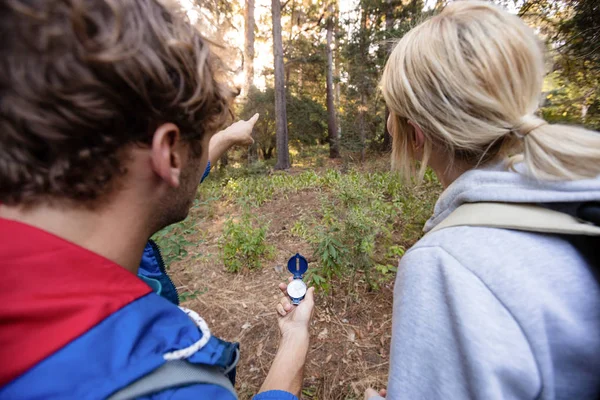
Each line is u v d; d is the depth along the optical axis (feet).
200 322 1.65
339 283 10.00
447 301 1.76
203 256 12.85
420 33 2.13
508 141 2.07
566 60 10.68
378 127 37.24
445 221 2.06
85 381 1.04
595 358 1.62
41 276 1.13
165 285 2.59
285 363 2.92
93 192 1.26
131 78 1.14
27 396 0.99
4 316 1.03
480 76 1.84
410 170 2.58
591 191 1.70
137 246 1.51
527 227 1.73
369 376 7.19
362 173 26.84
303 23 59.67
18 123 1.06
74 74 1.04
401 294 2.05
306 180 23.73
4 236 1.15
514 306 1.60
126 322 1.24
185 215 1.74
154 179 1.44
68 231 1.27
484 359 1.58
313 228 13.89
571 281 1.65
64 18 1.03
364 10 36.17
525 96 1.91
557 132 1.85
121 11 1.12
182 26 1.40
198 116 1.49
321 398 6.81
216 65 1.73
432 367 1.82
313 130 56.95
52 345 1.06
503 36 1.86
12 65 1.03
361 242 9.69
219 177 33.60
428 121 2.09
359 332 8.40
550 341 1.60
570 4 10.43
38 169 1.13
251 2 51.13
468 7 2.07
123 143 1.25
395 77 2.22
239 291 10.68
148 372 1.16
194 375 1.32
